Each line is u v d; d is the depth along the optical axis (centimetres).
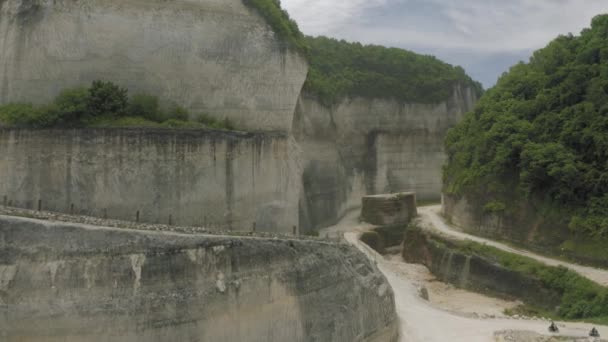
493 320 3566
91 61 2739
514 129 5209
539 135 4975
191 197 2628
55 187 2361
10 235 1819
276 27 3316
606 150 4369
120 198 2433
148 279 1919
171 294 1950
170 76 2930
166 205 2541
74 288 1827
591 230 4234
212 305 2044
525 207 4862
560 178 4475
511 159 5038
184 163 2606
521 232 4844
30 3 2641
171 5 2975
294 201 3259
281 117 3319
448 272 5103
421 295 4141
